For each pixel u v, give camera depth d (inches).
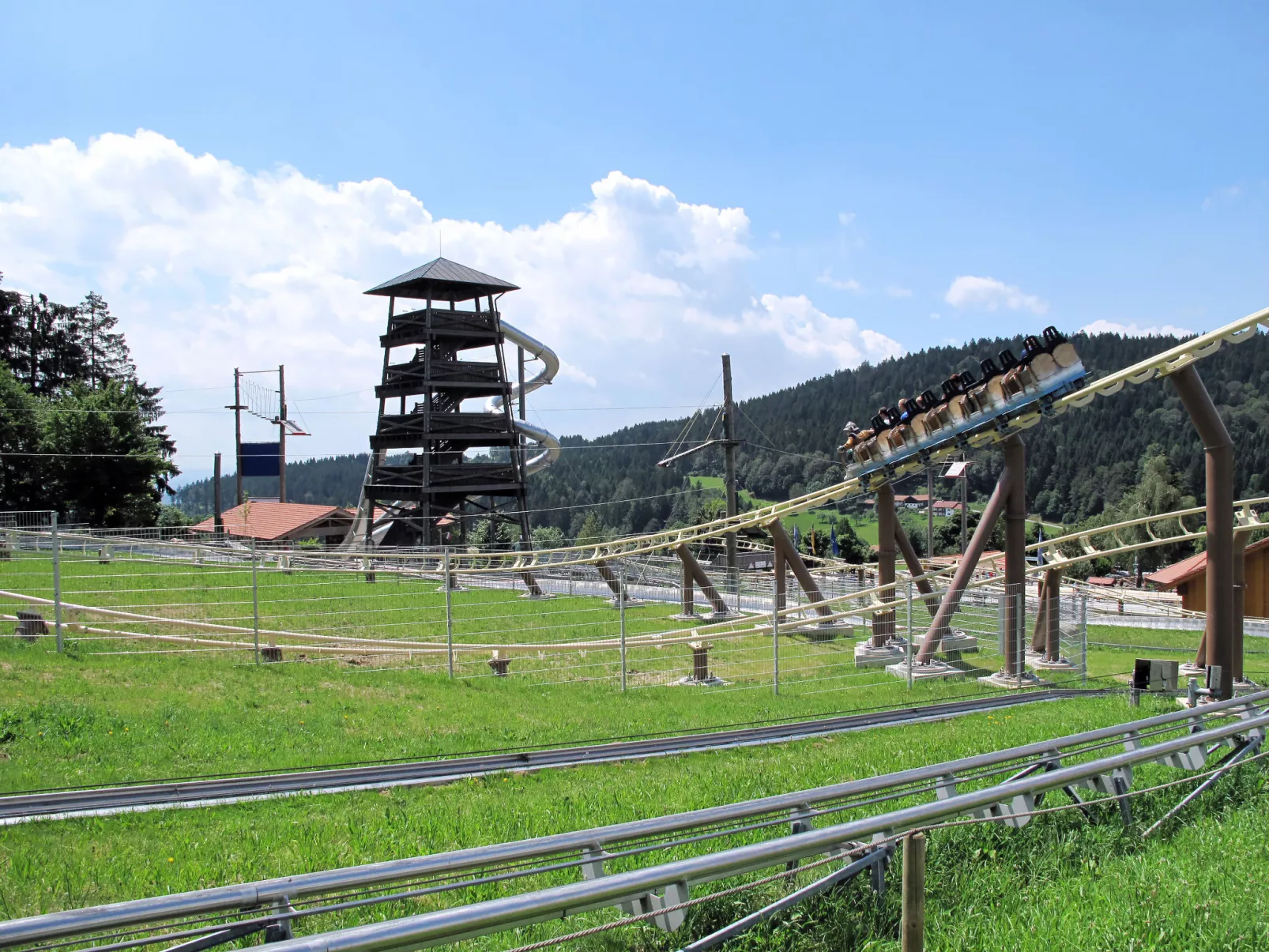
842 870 311.1
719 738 693.3
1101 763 396.5
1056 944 293.9
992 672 1114.7
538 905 234.8
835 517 5669.3
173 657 878.4
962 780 392.8
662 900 286.8
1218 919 306.8
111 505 2728.8
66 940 283.3
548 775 585.9
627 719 778.2
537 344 3095.5
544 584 1898.4
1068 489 5964.6
